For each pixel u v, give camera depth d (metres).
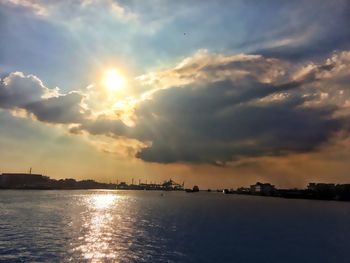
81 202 195.00
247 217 120.75
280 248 59.38
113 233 72.00
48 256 48.34
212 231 79.94
